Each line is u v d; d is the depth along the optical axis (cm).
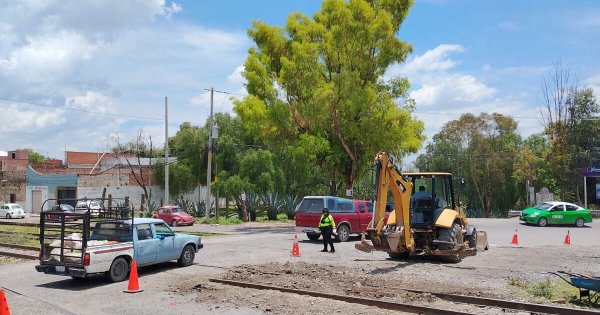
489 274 1460
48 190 6112
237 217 4859
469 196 6106
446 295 1122
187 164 5825
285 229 3466
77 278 1467
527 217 3669
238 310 1040
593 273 1479
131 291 1253
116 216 1543
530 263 1691
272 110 3612
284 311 1019
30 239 2738
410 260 1756
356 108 3466
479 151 5844
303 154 3597
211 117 4325
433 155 6050
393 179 1583
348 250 2066
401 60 3647
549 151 5262
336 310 1020
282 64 3603
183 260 1648
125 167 6094
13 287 1352
